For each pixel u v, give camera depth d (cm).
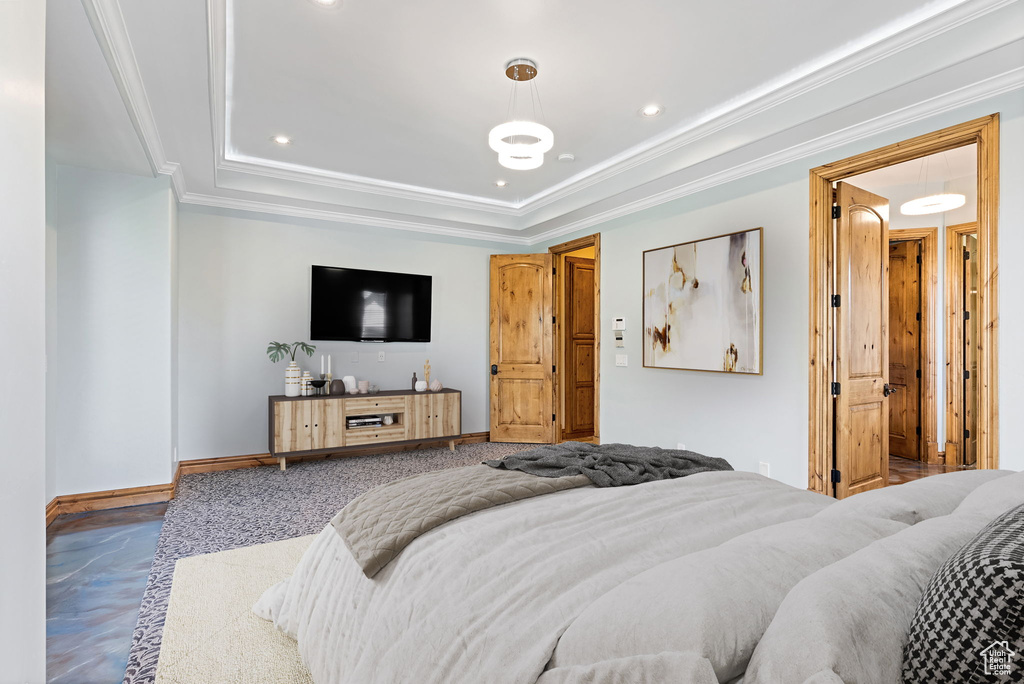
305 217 523
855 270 356
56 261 358
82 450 365
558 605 105
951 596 68
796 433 357
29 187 81
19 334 77
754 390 385
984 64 251
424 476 203
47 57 230
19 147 76
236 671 182
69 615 221
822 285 344
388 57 291
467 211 570
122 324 378
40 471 85
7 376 72
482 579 123
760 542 110
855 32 273
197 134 335
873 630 74
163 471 388
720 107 356
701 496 170
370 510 176
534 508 163
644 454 233
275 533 317
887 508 135
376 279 552
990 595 62
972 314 499
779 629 77
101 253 373
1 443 70
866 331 366
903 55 268
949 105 283
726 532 136
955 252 504
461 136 399
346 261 547
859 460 359
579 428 665
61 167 362
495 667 97
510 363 619
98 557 282
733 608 85
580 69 305
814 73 300
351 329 538
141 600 235
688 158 389
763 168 377
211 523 335
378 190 512
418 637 115
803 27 267
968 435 499
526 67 294
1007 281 263
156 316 388
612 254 521
